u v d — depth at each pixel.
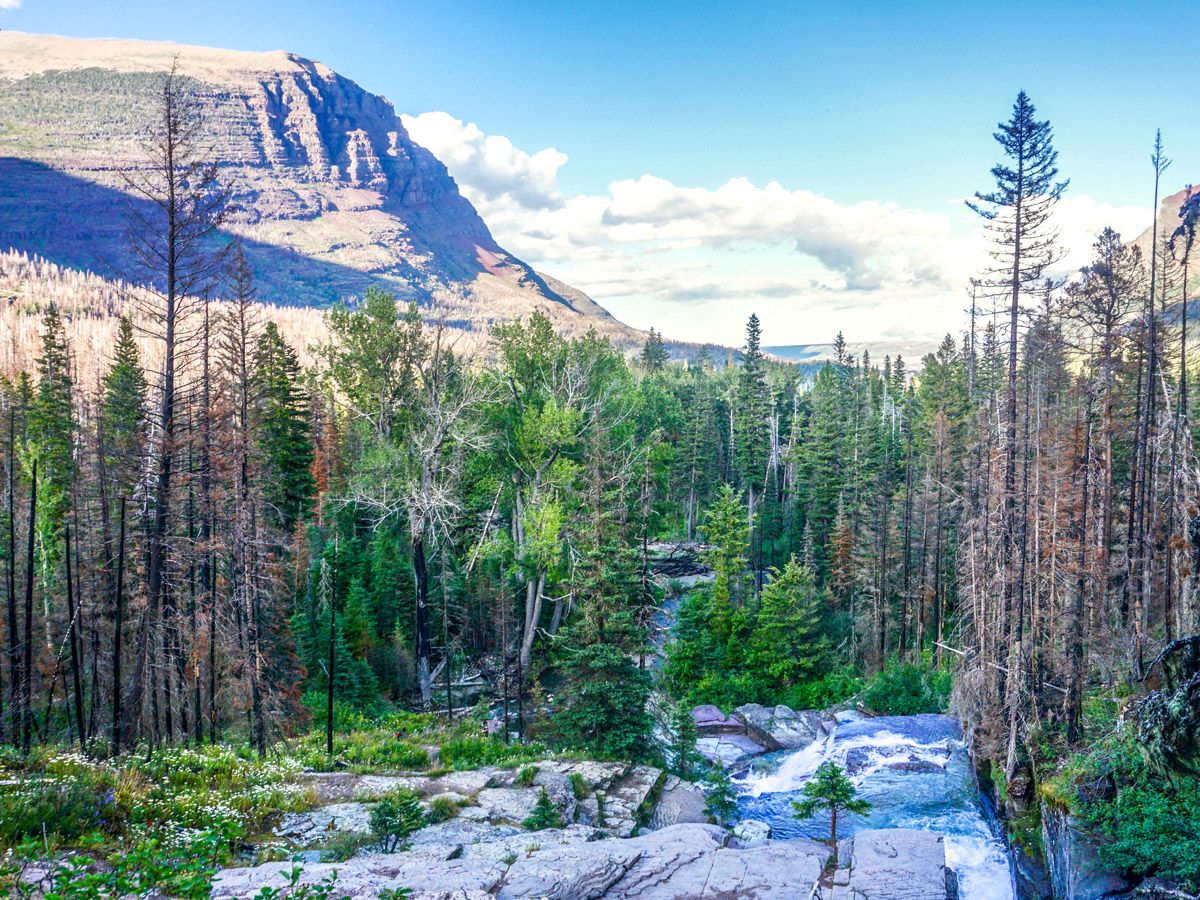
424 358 49.66
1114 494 38.84
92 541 40.09
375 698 44.16
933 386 78.44
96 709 31.25
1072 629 28.73
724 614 56.00
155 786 18.00
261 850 17.00
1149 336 31.64
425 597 44.94
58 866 10.82
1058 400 42.72
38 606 45.06
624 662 30.81
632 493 53.59
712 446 91.75
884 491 59.97
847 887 16.89
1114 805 23.12
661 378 108.50
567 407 50.06
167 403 25.59
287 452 49.53
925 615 57.56
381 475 46.31
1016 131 27.72
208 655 29.03
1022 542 29.66
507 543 48.41
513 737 36.91
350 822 19.89
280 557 41.62
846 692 49.91
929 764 35.91
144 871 9.75
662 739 34.28
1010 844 27.98
